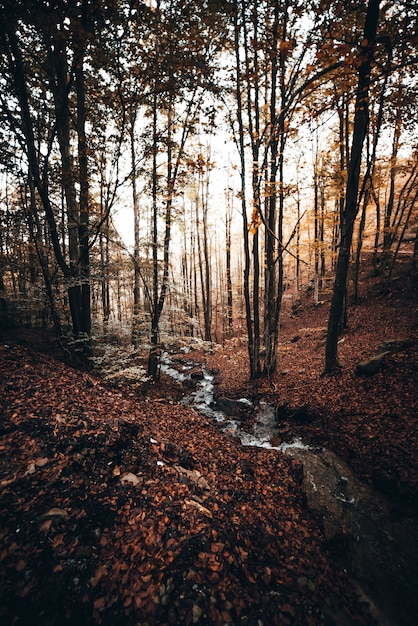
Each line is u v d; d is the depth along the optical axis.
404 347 7.65
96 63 5.76
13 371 5.60
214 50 5.84
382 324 11.23
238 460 5.61
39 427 4.20
